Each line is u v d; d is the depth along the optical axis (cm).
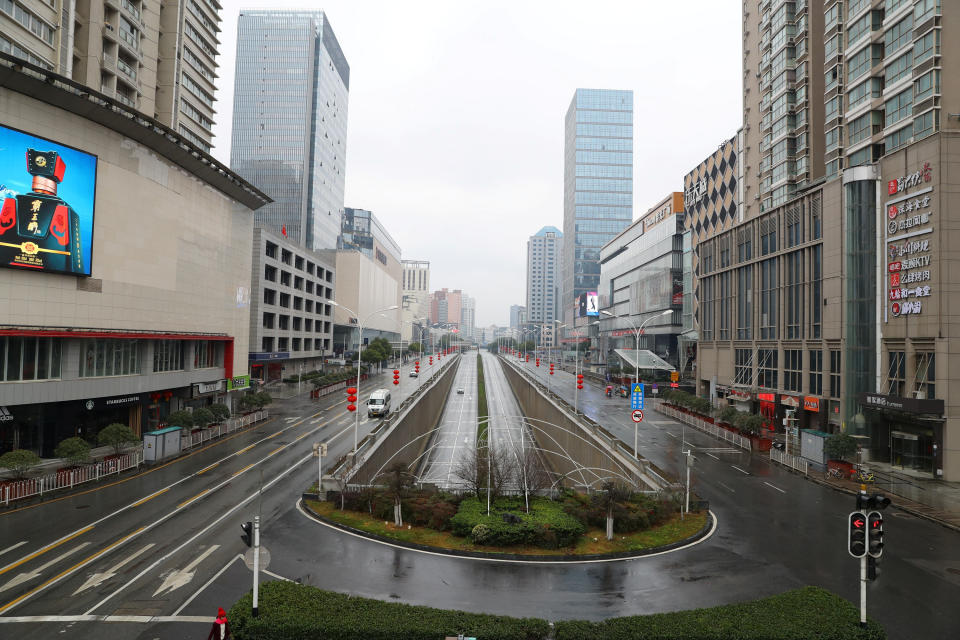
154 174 4150
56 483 2730
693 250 8975
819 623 1312
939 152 3356
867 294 3903
